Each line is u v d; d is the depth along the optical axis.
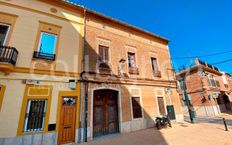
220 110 19.16
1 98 5.98
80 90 7.84
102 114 8.64
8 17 7.13
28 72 6.80
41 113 6.69
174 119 11.56
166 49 13.91
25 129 6.19
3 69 6.14
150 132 8.59
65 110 7.23
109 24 10.52
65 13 8.76
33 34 7.44
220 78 23.11
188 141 6.44
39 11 7.95
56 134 6.64
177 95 12.76
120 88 9.46
